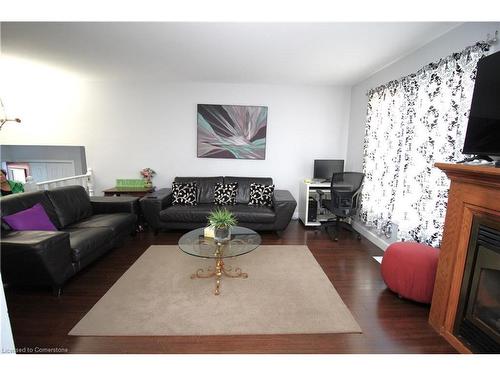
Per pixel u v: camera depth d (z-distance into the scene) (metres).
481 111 1.46
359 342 1.56
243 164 4.25
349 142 4.16
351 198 3.26
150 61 3.01
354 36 2.27
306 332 1.63
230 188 3.83
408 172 2.48
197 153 4.16
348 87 4.12
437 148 2.12
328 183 3.84
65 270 1.99
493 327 1.42
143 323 1.68
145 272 2.38
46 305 1.87
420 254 1.91
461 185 1.52
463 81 1.87
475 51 1.78
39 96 3.90
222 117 4.06
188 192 3.73
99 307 1.85
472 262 1.47
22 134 3.98
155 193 3.63
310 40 2.37
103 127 4.05
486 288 1.46
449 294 1.60
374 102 3.21
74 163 4.38
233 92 4.04
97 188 4.21
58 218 2.61
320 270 2.47
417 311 1.86
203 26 2.13
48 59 2.95
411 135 2.44
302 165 4.28
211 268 2.47
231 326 1.67
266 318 1.76
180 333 1.60
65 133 4.03
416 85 2.40
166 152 4.16
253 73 3.46
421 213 2.29
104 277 2.29
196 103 4.05
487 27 1.77
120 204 3.17
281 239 3.35
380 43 2.41
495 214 1.33
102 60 2.99
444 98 2.06
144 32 2.24
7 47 2.59
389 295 2.06
